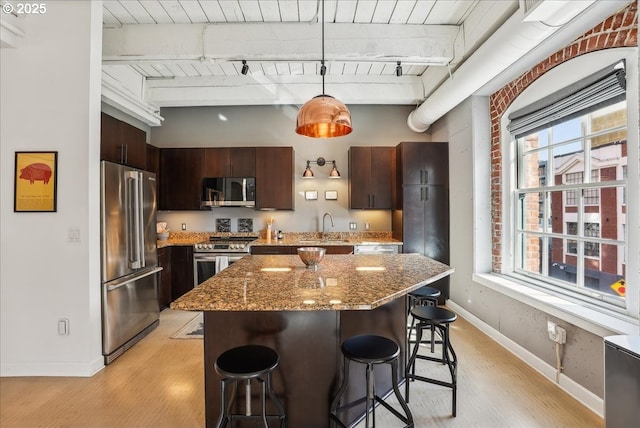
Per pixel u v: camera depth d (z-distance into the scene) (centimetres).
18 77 255
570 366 225
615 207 221
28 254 256
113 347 279
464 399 219
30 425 194
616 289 220
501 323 310
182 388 234
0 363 254
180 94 453
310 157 511
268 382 164
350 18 313
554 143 279
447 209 443
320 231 511
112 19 311
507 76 309
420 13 306
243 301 146
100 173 271
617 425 149
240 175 480
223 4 290
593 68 229
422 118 447
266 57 323
